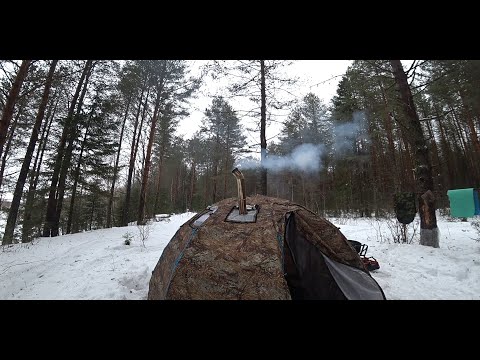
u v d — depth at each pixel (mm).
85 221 22141
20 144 17203
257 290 2758
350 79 10000
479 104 11141
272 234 3023
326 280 3658
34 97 14148
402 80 7566
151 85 17312
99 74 15250
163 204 30297
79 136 14727
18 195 11430
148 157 17172
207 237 3211
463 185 22969
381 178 18812
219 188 28078
